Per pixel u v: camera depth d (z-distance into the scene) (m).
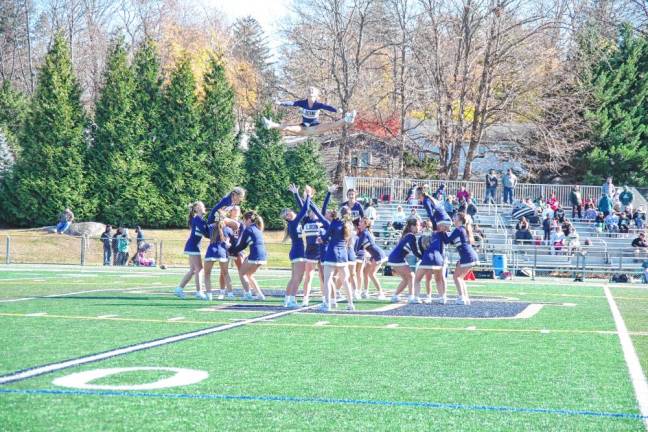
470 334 17.69
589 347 15.89
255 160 74.19
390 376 12.31
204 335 16.50
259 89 104.44
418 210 61.62
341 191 81.88
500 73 75.00
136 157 69.25
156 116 70.62
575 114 78.50
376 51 86.94
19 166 67.56
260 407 10.04
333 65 81.56
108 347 14.52
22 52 109.38
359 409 10.05
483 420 9.64
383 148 86.12
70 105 68.50
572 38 77.50
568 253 51.22
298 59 86.69
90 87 101.50
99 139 69.06
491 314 22.42
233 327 17.97
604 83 80.75
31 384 11.00
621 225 59.47
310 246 23.89
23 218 67.38
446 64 78.69
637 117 82.75
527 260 51.62
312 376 12.16
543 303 27.11
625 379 12.39
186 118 70.75
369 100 82.31
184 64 72.00
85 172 68.50
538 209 61.44
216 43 107.25
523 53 74.75
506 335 17.62
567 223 54.22
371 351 14.82
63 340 15.34
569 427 9.38
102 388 10.88
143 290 29.30
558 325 19.88
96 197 68.69
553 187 66.88
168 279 37.00
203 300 25.16
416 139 85.12
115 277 38.16
